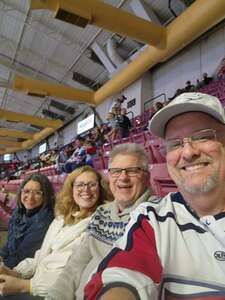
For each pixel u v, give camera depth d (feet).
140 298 2.48
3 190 30.73
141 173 5.34
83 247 5.27
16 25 37.27
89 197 6.42
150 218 3.28
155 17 28.81
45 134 61.26
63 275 4.99
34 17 34.19
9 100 63.00
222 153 3.24
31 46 41.37
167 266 2.91
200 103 3.18
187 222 3.14
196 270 2.84
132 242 3.10
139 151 5.46
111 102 43.47
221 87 22.67
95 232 5.33
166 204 3.48
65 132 65.77
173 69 33.76
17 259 7.50
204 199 3.19
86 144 24.72
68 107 57.82
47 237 6.73
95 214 5.63
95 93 34.73
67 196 6.75
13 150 79.97
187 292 2.76
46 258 6.13
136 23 17.60
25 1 31.86
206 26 16.11
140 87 36.78
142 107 36.42
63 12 16.19
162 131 3.58
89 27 33.96
